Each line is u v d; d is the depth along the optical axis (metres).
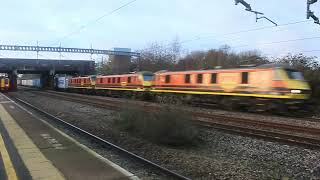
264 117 24.34
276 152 13.75
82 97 49.84
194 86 35.50
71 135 16.81
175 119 15.23
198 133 16.14
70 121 23.19
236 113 27.19
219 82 32.41
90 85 65.25
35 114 26.03
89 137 15.97
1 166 10.82
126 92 51.44
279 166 11.86
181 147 14.75
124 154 12.52
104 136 17.16
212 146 15.09
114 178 9.65
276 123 19.94
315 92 31.03
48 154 12.44
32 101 42.72
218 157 13.12
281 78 27.12
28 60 86.75
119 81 53.75
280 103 27.20
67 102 39.56
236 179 10.12
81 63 93.38
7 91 77.25
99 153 12.95
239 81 30.33
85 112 28.52
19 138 15.60
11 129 18.23
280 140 15.42
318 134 17.06
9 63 84.81
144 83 46.62
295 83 26.97
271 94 27.66
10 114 25.86
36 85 113.81
